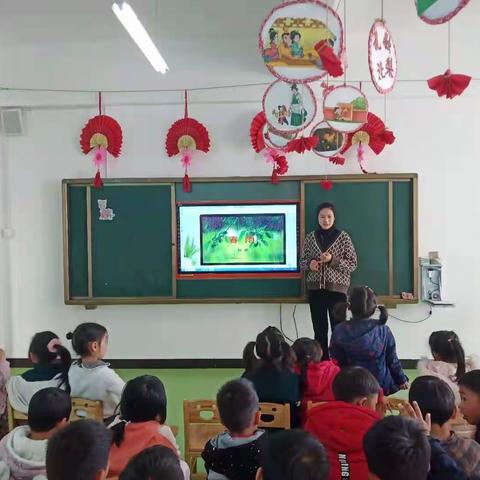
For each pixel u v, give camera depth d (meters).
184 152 4.88
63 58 4.92
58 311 5.10
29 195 5.06
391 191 4.82
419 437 1.20
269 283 4.92
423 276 4.82
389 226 4.83
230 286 4.94
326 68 2.45
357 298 2.83
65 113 5.01
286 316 5.03
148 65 4.91
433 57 4.80
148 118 4.96
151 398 1.73
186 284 4.96
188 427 2.28
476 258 4.89
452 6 2.02
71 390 2.37
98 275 4.98
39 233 5.07
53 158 5.03
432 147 4.88
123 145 4.98
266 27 2.54
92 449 1.21
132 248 4.96
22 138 5.04
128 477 1.13
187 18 4.37
